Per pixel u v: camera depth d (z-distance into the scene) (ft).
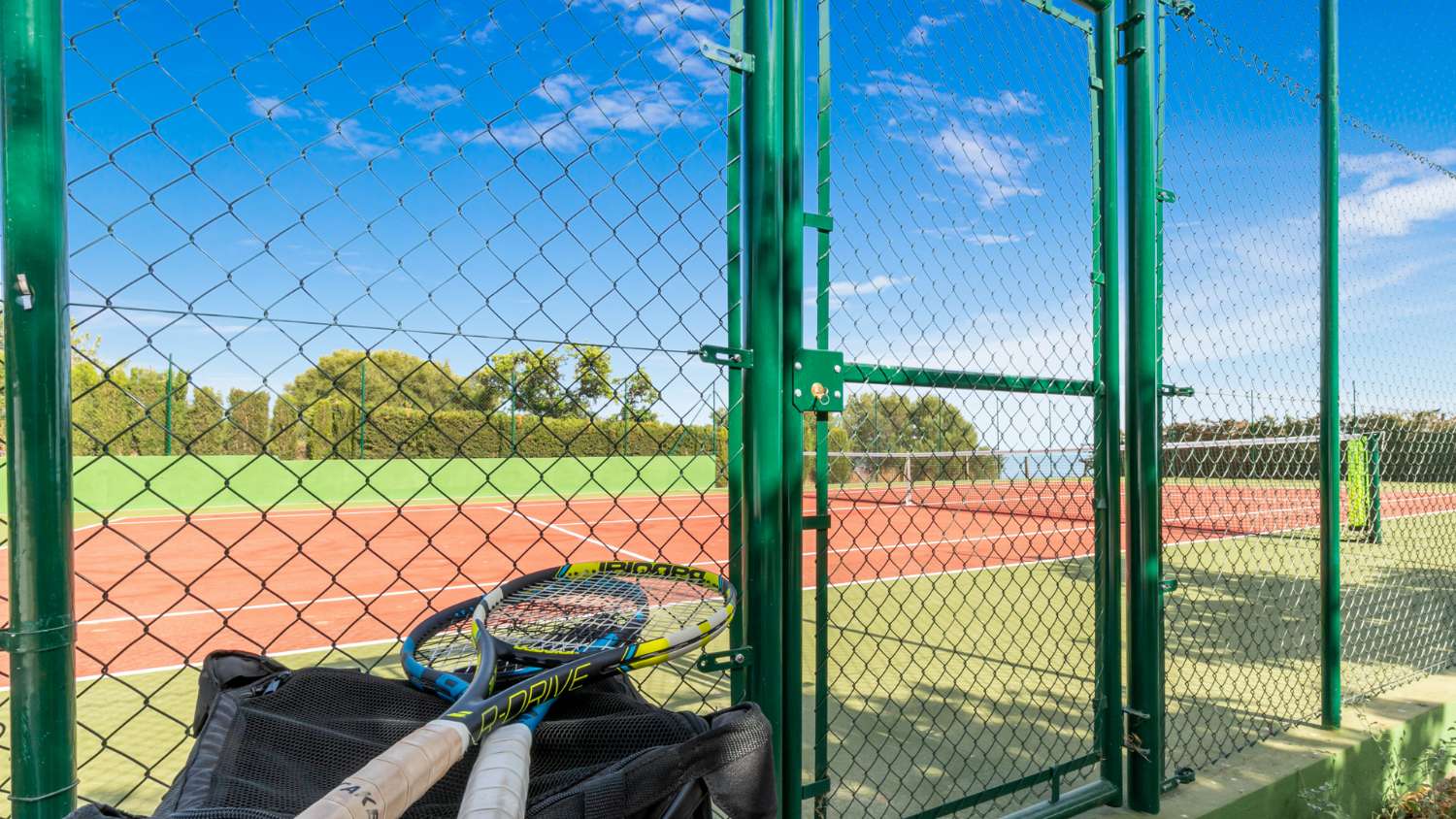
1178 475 15.48
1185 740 11.27
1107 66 9.13
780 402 6.60
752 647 6.44
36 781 3.93
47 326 3.98
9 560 3.93
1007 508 47.80
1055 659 16.63
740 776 3.59
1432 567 20.94
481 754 3.27
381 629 20.07
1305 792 9.91
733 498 6.77
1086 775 10.01
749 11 6.56
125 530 39.17
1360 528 39.27
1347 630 18.99
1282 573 27.40
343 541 37.17
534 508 53.11
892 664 16.03
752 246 6.50
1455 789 11.93
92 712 12.20
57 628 3.98
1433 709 12.44
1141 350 9.05
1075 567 29.30
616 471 59.62
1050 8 9.01
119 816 2.70
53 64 4.05
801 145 6.86
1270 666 15.67
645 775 3.28
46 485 3.96
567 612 5.27
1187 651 16.85
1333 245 11.69
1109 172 9.08
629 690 4.59
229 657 3.95
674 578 5.53
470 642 5.01
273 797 3.05
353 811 2.54
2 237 3.95
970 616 20.67
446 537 39.42
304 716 3.63
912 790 10.03
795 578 6.75
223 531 39.68
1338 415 11.59
